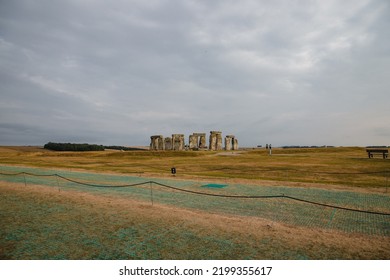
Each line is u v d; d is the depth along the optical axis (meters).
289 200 12.84
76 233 8.45
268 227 8.90
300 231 8.54
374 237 8.05
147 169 27.23
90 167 29.77
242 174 22.30
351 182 17.56
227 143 69.50
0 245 7.58
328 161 33.41
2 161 40.81
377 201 12.46
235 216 10.31
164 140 75.19
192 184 17.34
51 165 32.75
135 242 7.70
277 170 24.77
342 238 7.95
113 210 11.09
